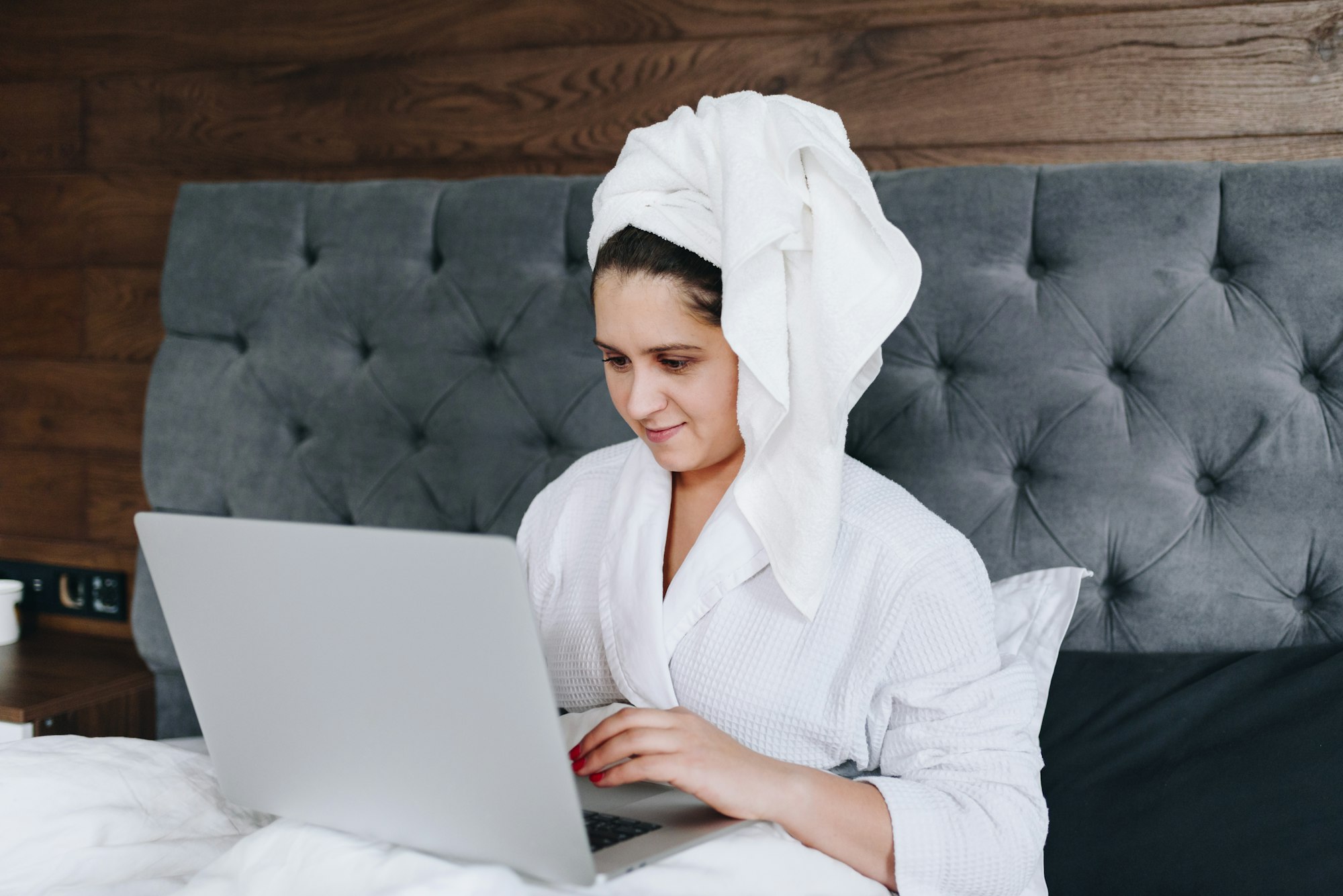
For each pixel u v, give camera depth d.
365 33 1.94
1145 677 1.31
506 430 1.66
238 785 0.96
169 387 1.86
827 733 1.03
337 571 0.77
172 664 1.86
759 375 0.96
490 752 0.77
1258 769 1.14
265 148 2.03
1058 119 1.58
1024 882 0.95
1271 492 1.34
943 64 1.62
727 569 1.08
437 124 1.91
